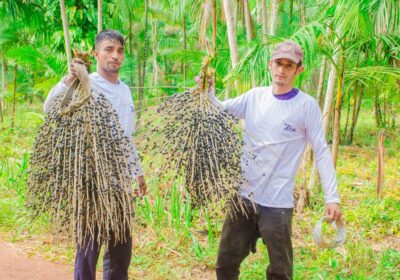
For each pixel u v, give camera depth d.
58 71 12.48
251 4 12.82
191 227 5.30
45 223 3.07
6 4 9.88
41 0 10.98
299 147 3.13
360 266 4.38
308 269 4.28
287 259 3.16
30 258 4.54
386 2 5.64
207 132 2.86
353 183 8.02
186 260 4.53
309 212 6.21
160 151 2.92
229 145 2.90
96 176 2.79
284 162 3.11
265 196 3.12
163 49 19.25
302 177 6.75
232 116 3.01
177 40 19.27
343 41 5.39
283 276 3.16
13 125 13.16
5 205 5.93
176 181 2.96
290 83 3.09
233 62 6.14
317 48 5.12
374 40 5.95
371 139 13.70
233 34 6.10
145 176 3.32
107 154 2.79
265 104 3.14
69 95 2.87
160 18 15.38
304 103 3.09
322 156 3.10
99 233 2.83
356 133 14.88
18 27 12.80
